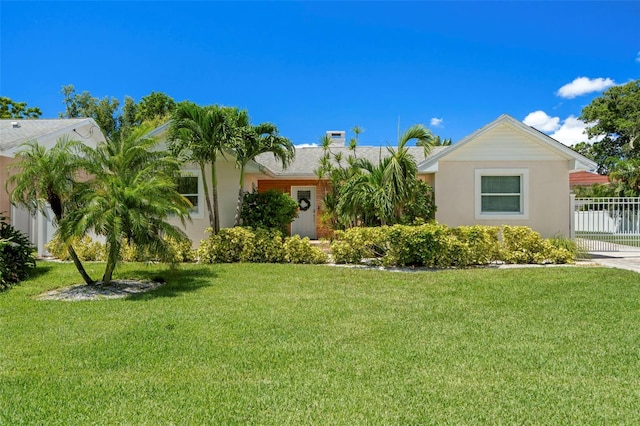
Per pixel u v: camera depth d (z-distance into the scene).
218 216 13.10
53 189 7.69
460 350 4.55
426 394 3.48
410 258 10.54
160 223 8.04
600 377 3.83
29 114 32.19
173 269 8.83
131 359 4.30
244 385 3.67
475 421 3.05
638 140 27.36
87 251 12.01
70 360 4.27
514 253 11.30
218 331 5.23
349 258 11.25
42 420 3.07
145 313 6.13
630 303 6.61
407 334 5.13
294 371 3.99
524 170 13.04
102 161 8.06
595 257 12.88
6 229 9.20
